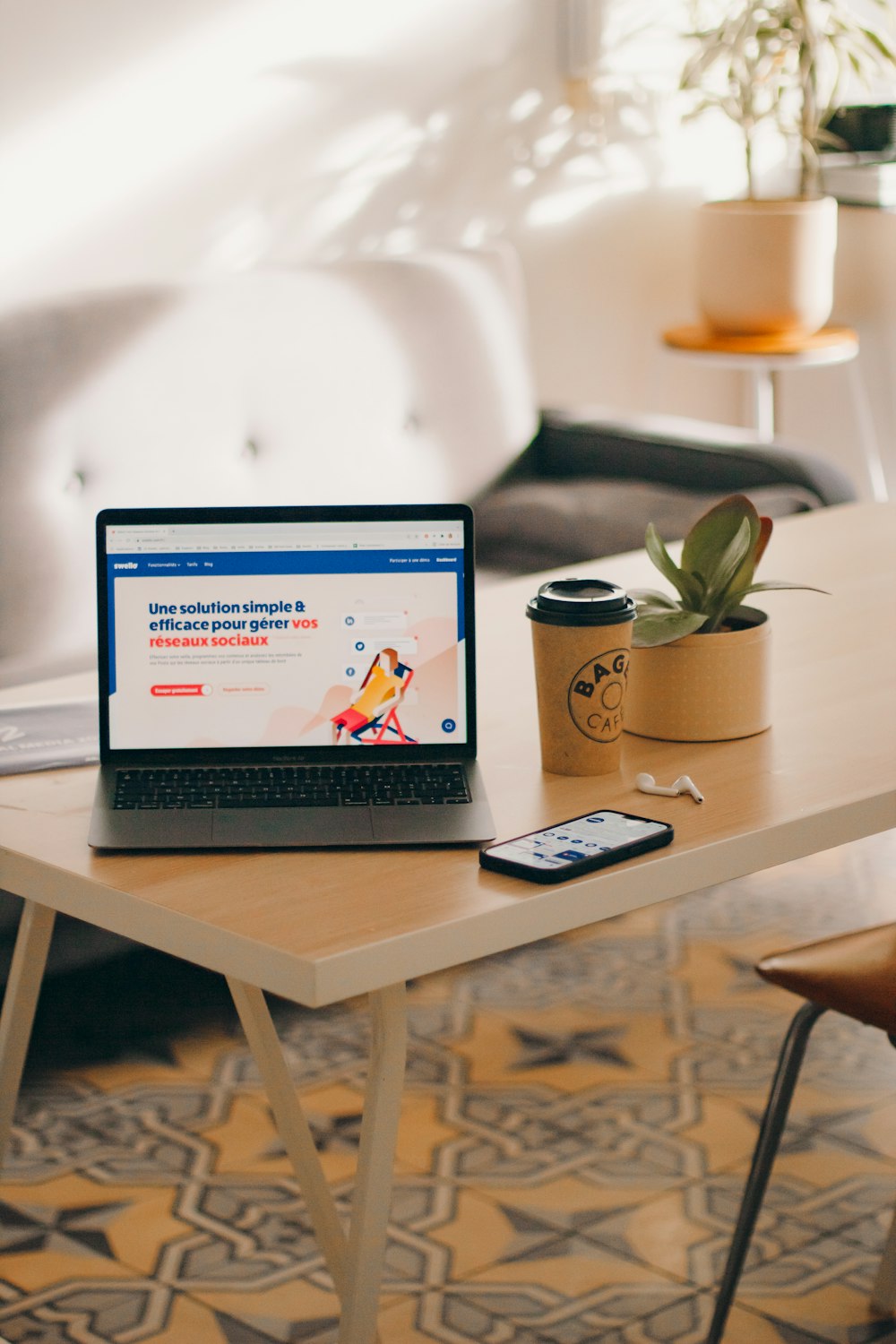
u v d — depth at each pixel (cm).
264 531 136
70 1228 174
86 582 263
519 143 361
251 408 287
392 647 136
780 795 130
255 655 136
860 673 163
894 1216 156
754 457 302
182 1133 193
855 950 144
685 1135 190
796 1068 143
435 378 312
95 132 297
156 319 275
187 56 305
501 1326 157
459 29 344
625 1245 170
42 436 260
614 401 399
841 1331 155
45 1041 217
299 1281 165
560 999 225
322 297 296
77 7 290
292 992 103
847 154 409
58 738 147
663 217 396
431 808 127
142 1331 157
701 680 143
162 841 121
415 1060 209
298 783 132
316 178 329
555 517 310
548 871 113
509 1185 181
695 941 243
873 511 240
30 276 295
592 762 136
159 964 242
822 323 369
